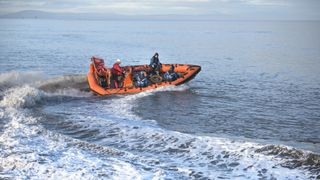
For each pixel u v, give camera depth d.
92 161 7.38
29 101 12.75
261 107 13.42
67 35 75.25
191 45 48.78
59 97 14.23
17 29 108.75
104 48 41.78
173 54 35.66
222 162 7.31
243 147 7.92
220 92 16.19
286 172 6.80
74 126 10.02
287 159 7.29
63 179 6.60
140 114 11.94
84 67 25.00
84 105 13.12
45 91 15.69
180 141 8.48
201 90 16.50
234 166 7.11
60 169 7.00
